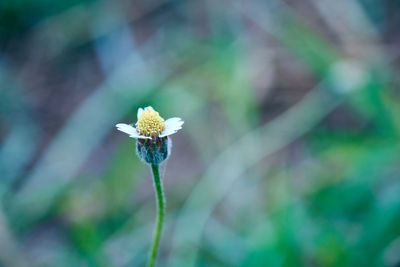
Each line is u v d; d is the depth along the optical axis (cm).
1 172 38
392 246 32
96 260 33
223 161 37
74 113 42
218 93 39
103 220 36
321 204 34
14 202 37
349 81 38
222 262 34
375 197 33
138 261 35
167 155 27
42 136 41
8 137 41
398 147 35
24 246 36
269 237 32
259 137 38
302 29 41
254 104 39
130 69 43
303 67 41
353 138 36
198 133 38
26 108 43
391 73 39
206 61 42
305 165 37
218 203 36
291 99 40
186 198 37
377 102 36
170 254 35
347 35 43
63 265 34
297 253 31
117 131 40
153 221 36
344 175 35
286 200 33
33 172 38
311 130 38
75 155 38
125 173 37
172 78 42
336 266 31
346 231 33
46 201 37
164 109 39
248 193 36
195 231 35
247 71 40
